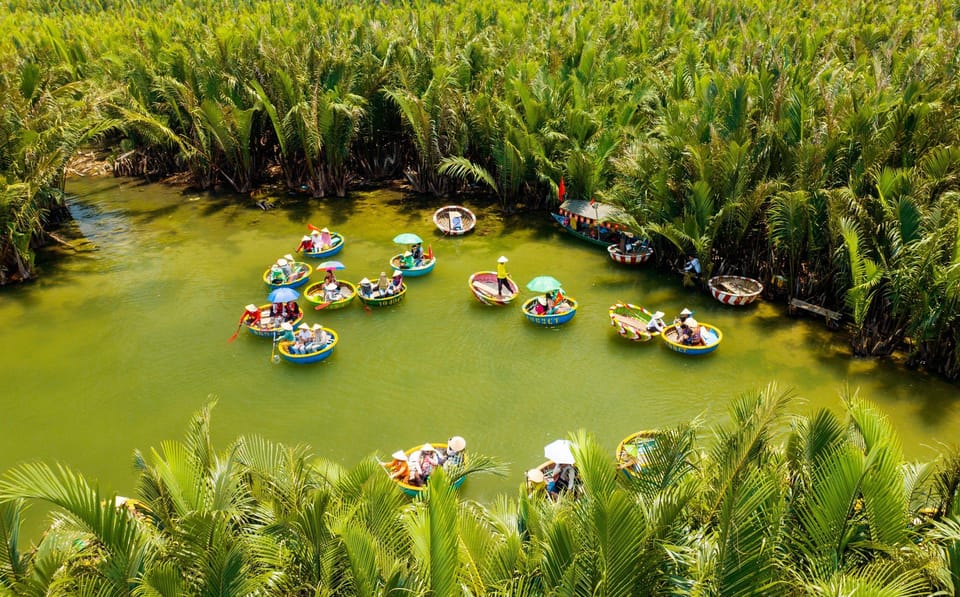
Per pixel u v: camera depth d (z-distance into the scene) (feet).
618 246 88.94
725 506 27.17
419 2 189.16
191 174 122.72
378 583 29.37
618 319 69.72
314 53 114.01
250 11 188.55
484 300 76.74
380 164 123.85
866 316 65.82
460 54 118.93
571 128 99.55
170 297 79.77
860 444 34.88
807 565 29.94
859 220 64.23
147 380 64.03
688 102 92.89
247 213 107.04
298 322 71.92
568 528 30.01
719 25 157.69
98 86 115.65
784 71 99.45
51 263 89.15
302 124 106.11
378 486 33.88
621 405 59.52
